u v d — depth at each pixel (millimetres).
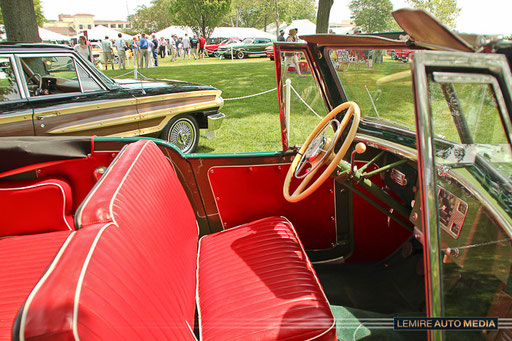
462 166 1160
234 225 2346
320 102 2408
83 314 799
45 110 3863
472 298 1039
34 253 1893
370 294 2027
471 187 1139
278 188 2283
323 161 1854
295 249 1875
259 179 2258
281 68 2232
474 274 1070
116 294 936
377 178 2168
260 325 1398
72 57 4207
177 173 2211
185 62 22578
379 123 2115
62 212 2215
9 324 1434
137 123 4562
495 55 939
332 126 2256
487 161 1126
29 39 6316
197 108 5094
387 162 2064
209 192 2268
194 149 5305
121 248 1090
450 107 1037
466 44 987
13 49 3820
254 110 8047
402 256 2229
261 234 2027
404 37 1575
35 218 2191
